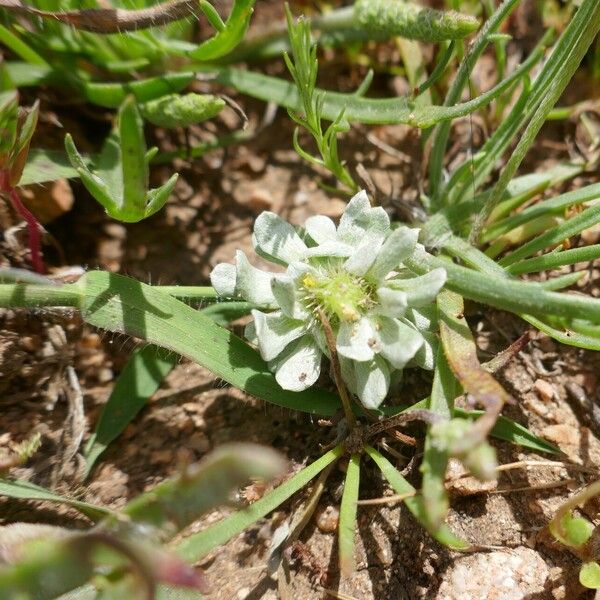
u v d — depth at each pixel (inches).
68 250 2.3
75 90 2.3
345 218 1.8
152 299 1.8
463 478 1.8
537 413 2.0
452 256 2.1
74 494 1.9
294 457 1.9
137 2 2.1
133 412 2.0
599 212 1.8
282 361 1.8
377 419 1.8
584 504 1.8
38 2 2.1
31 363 2.0
